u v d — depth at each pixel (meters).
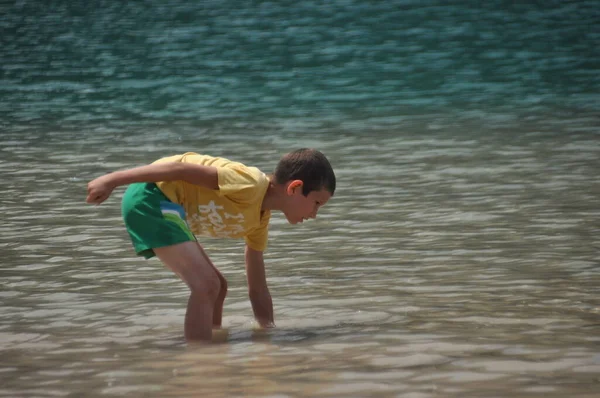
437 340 10.61
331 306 12.34
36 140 26.83
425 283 13.29
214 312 11.55
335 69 42.38
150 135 27.61
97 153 24.70
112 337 11.12
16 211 18.28
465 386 8.95
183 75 41.56
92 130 28.62
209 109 32.69
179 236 10.67
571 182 19.95
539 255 14.60
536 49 46.97
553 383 8.98
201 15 64.75
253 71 42.34
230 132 27.89
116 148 25.47
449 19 59.91
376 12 64.00
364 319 11.70
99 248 15.62
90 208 18.50
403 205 18.36
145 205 10.69
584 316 11.48
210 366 9.84
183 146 25.67
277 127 28.64
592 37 50.41
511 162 22.31
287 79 39.84
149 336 11.15
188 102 34.44
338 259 14.76
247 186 10.58
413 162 22.69
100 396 8.95
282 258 14.92
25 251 15.44
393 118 29.81
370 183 20.47
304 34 54.88
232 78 40.44
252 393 8.90
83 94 36.81
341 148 24.88
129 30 58.31
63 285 13.54
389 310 12.05
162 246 10.67
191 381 9.34
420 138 26.00
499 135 26.14
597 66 40.78
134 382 9.35
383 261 14.55
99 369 9.84
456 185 20.00
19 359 10.27
